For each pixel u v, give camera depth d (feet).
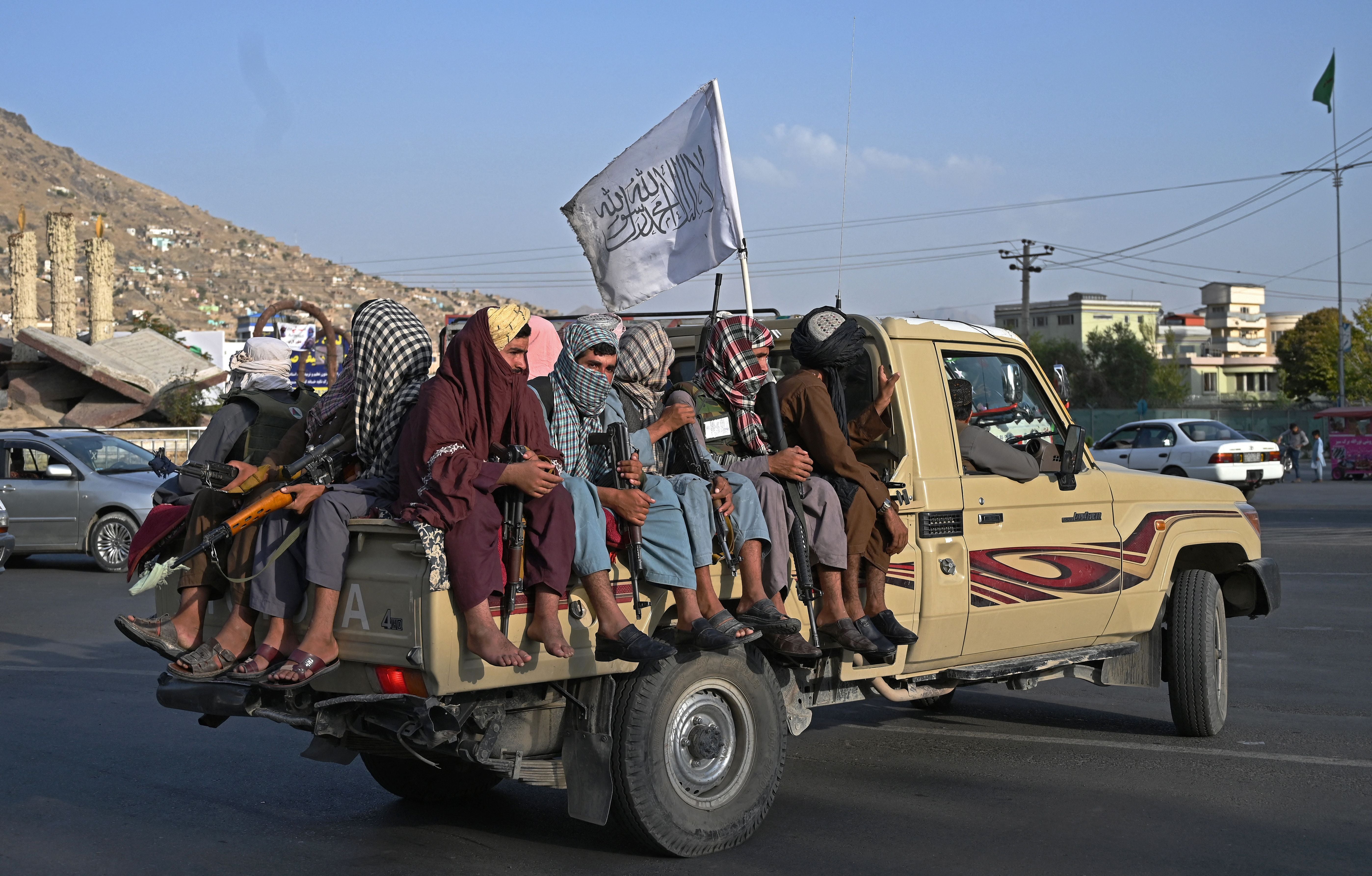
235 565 14.56
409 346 15.30
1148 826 17.07
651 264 22.33
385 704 13.79
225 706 14.47
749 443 17.24
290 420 17.15
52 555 59.88
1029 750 21.98
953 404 19.51
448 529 13.26
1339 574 46.34
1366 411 119.34
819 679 17.97
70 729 23.18
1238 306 421.18
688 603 15.24
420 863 15.60
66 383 129.29
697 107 21.85
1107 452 89.30
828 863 15.47
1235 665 29.73
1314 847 16.10
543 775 14.99
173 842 16.55
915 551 18.48
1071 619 20.93
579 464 16.25
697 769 15.78
